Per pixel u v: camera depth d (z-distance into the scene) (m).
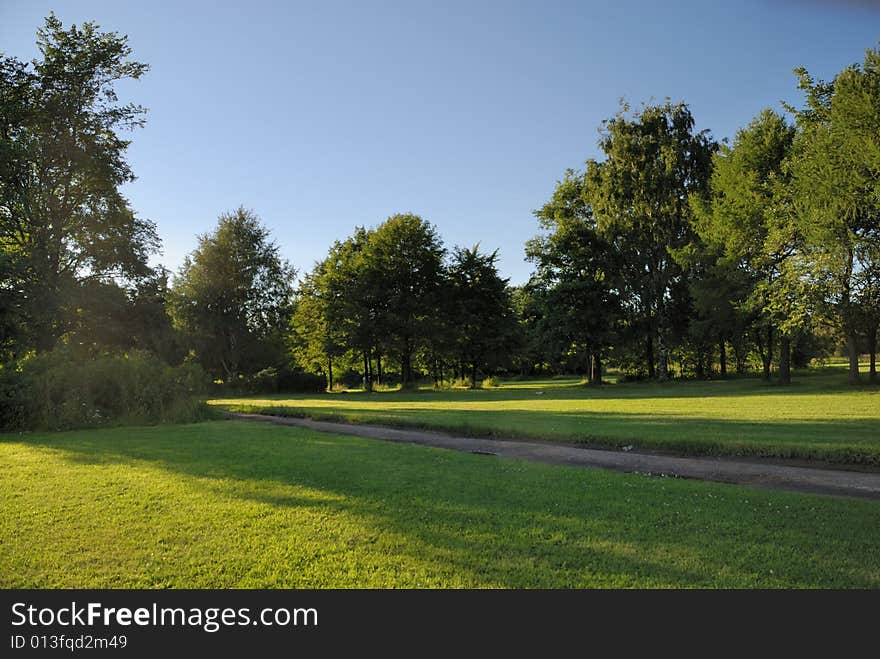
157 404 19.00
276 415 21.72
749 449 10.20
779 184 31.02
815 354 48.31
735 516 6.02
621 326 44.28
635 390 34.66
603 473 8.57
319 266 53.34
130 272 35.50
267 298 54.03
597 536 5.36
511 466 9.20
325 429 16.03
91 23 32.47
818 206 27.48
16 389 16.72
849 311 27.50
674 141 38.38
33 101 30.75
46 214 31.56
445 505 6.55
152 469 9.08
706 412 16.86
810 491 7.64
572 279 43.03
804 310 28.53
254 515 6.20
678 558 4.77
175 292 50.03
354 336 47.06
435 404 25.61
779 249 30.62
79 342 32.16
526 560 4.75
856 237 26.53
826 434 11.20
